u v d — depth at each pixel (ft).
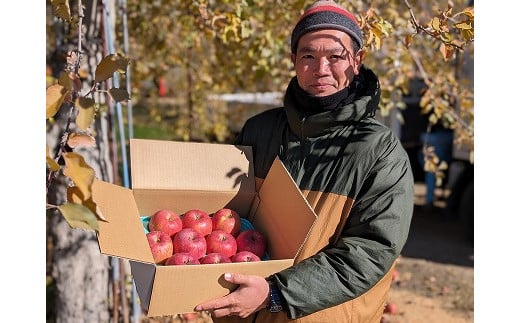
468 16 8.52
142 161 7.29
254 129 8.08
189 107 22.56
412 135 27.04
